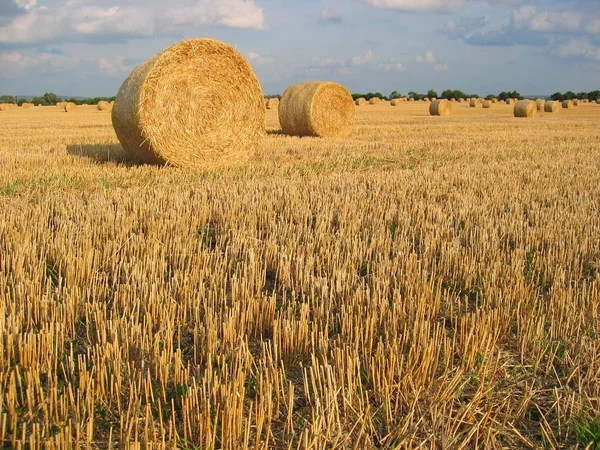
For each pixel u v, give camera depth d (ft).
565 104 183.83
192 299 14.20
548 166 39.09
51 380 10.28
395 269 16.49
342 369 10.48
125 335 11.71
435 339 11.80
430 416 9.94
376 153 46.19
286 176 33.81
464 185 31.22
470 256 18.37
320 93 65.10
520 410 10.21
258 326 13.24
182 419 9.86
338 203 25.04
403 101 236.84
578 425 9.78
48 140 54.90
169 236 19.67
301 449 9.08
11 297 14.23
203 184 29.60
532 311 13.69
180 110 37.06
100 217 21.44
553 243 20.33
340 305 14.38
